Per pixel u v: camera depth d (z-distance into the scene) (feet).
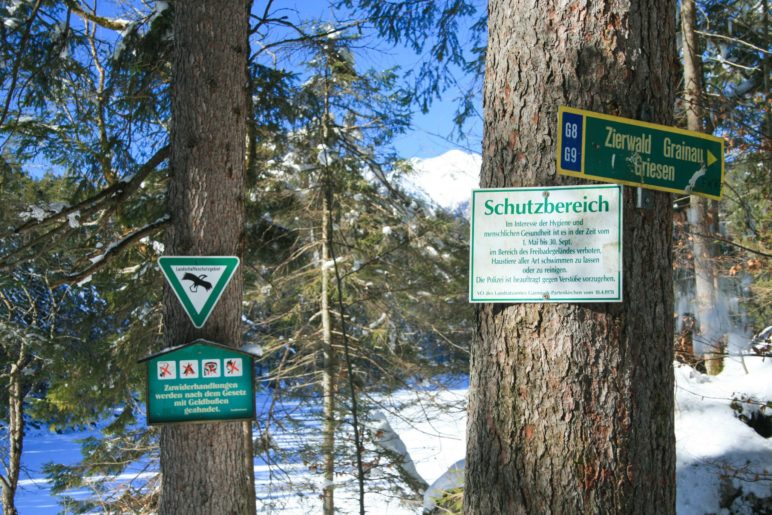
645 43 7.34
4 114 18.39
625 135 7.20
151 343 26.86
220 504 14.87
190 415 13.91
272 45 23.93
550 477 6.99
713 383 21.80
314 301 35.45
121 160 24.61
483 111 7.96
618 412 6.95
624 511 6.88
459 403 31.76
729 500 16.33
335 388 30.17
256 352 14.65
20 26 20.90
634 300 7.06
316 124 33.24
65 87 24.14
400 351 35.63
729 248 25.40
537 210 7.20
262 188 32.94
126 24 23.54
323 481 27.17
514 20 7.61
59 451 66.74
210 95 15.38
